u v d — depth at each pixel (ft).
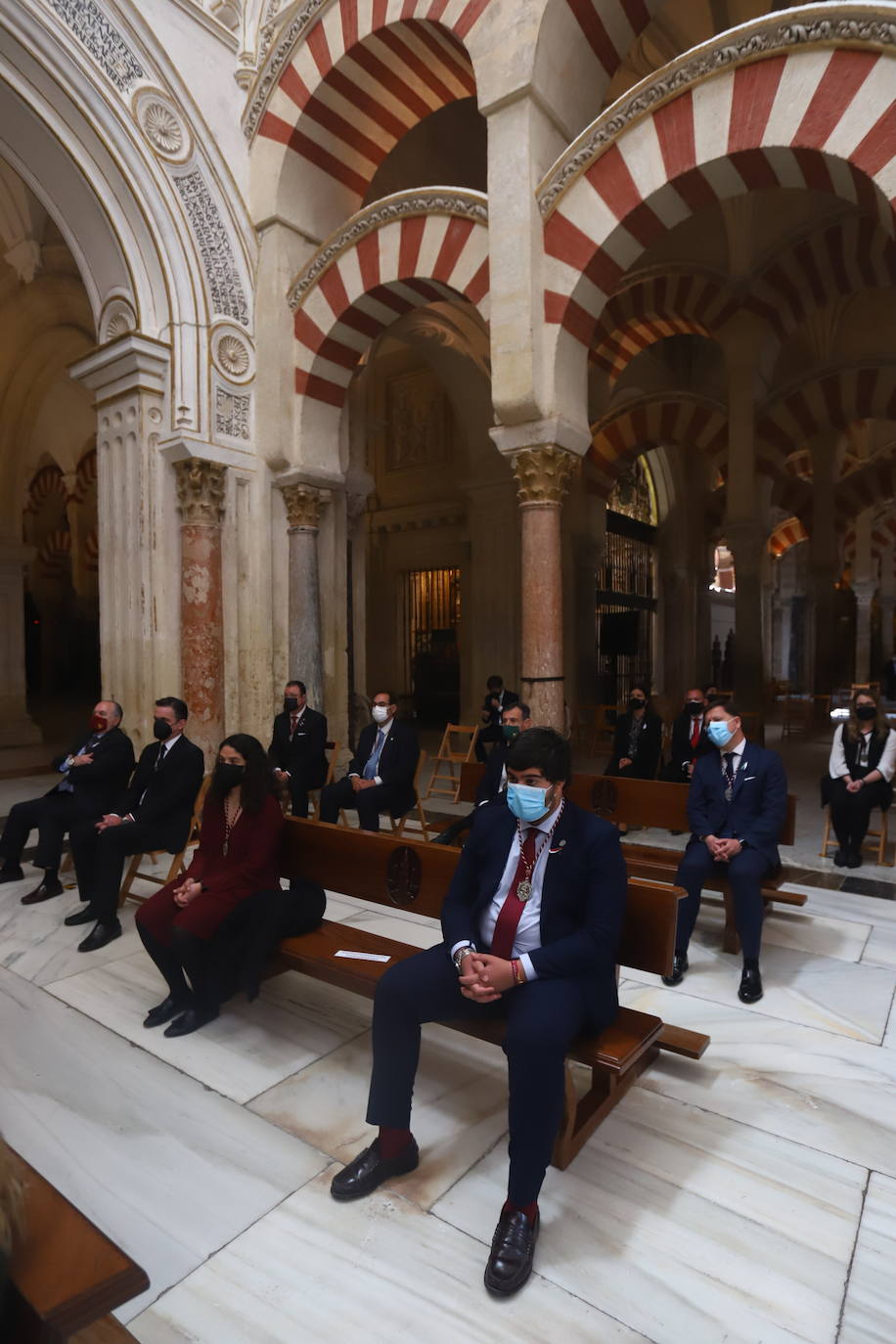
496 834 7.83
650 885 7.99
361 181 26.81
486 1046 9.79
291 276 25.31
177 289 22.82
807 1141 7.83
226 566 24.32
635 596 57.67
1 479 36.04
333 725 27.35
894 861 17.92
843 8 14.64
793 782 28.32
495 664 40.11
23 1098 8.59
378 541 52.60
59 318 34.47
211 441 23.65
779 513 70.23
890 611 79.87
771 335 35.32
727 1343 5.50
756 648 36.40
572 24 19.72
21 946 13.16
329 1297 5.90
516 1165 6.27
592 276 19.24
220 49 24.75
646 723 21.40
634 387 44.09
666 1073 9.09
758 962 11.46
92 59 20.86
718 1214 6.78
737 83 16.31
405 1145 7.23
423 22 21.79
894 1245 6.44
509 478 39.04
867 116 14.88
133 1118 8.21
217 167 24.20
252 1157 7.57
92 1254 3.78
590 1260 6.25
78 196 22.08
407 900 9.85
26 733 36.55
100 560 23.98
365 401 31.63
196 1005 10.14
